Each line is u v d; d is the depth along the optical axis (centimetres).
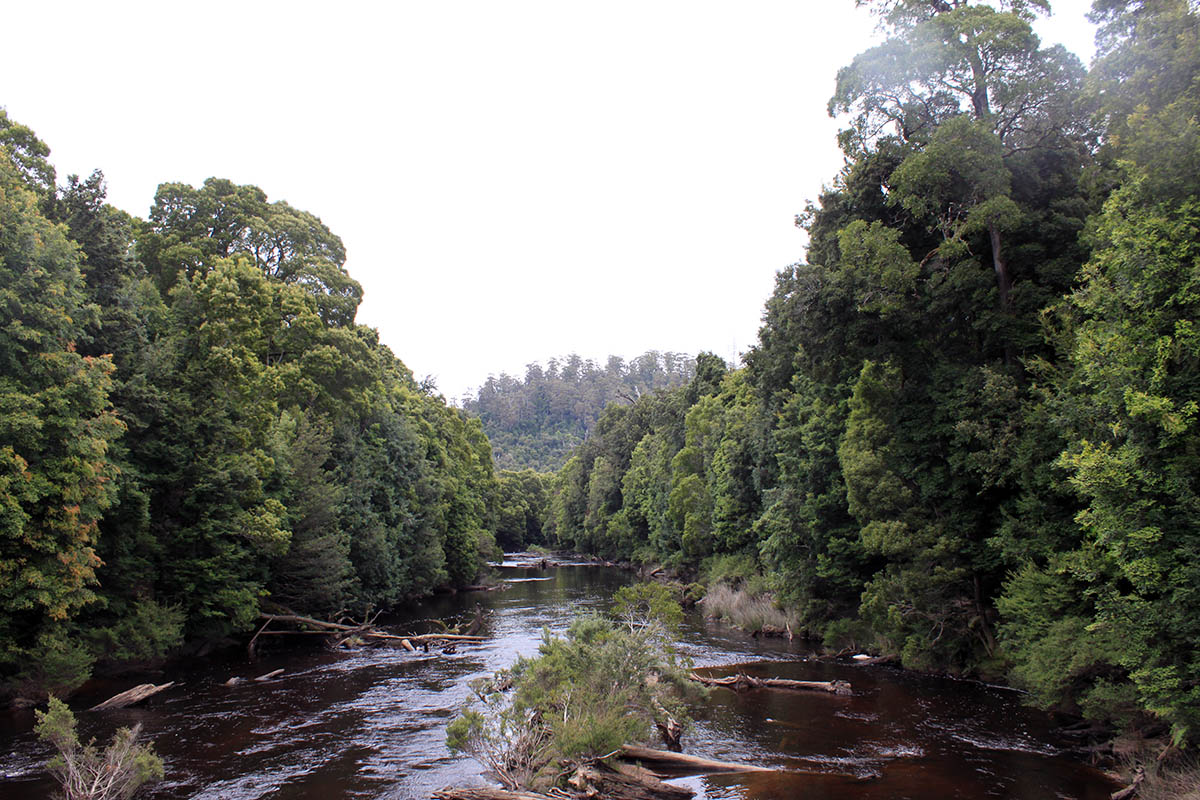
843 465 2648
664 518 6919
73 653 2042
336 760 1581
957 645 2420
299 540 3450
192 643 2962
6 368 1894
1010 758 1559
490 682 2077
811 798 1318
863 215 2756
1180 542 1216
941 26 2325
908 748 1636
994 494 2328
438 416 7244
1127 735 1532
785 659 2777
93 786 1234
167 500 2755
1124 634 1347
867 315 2470
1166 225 1198
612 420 11881
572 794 1284
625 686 1634
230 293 3216
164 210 4281
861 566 3002
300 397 4059
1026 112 2345
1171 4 1453
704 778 1441
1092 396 1455
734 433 4959
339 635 3403
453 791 1282
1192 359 1201
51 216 2603
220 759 1590
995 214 2172
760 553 4116
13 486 1770
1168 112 1288
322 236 4928
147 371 2756
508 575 8181
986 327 2245
